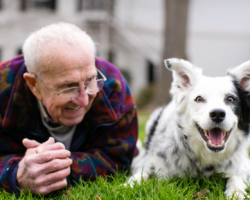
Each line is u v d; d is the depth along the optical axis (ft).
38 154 7.57
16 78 8.70
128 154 9.53
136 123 9.93
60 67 7.76
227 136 8.98
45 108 8.91
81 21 49.42
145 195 7.97
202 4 49.62
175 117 10.05
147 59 50.57
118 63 50.85
